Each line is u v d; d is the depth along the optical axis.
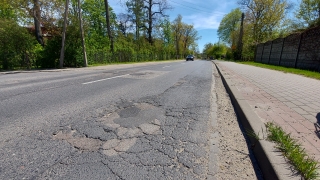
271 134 2.21
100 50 18.28
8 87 5.58
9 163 1.83
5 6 14.45
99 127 2.72
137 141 2.33
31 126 2.70
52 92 4.96
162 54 39.88
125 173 1.71
